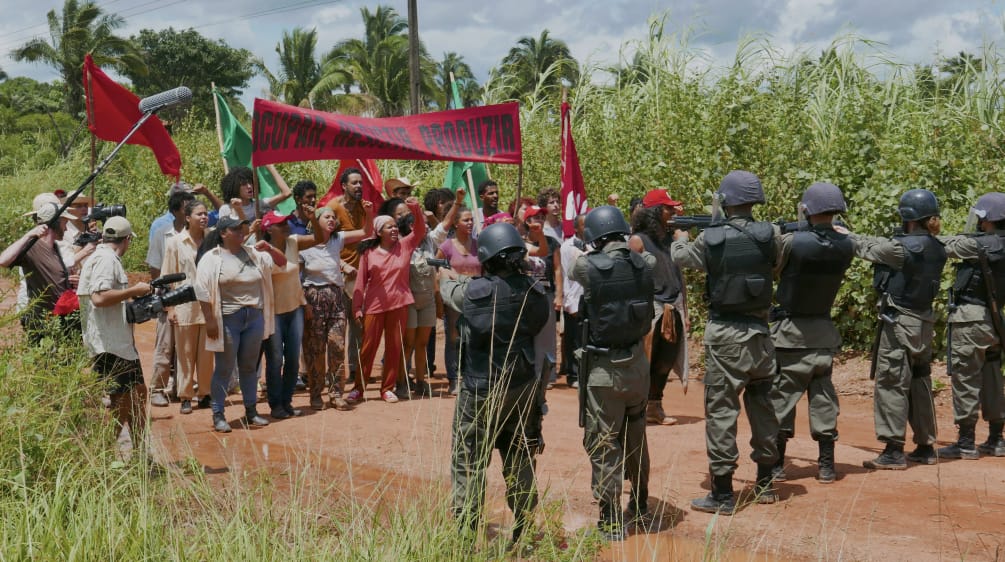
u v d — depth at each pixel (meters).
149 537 4.07
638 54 13.00
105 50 57.09
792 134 10.63
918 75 10.76
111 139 8.81
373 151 7.38
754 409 5.67
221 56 72.19
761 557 4.75
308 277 8.18
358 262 9.09
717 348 5.46
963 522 5.19
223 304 7.26
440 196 9.36
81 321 6.02
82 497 4.34
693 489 5.95
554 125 14.57
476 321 4.67
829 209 5.75
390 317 8.34
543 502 4.92
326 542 4.15
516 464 4.77
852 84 10.97
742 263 5.39
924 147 9.69
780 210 10.34
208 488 4.66
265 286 7.50
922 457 6.50
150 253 8.77
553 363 4.96
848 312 9.71
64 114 56.59
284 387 7.90
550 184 13.95
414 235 8.53
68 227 8.18
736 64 11.20
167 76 70.94
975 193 9.17
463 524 4.44
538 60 51.41
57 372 5.64
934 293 6.24
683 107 11.58
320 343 8.16
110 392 6.03
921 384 6.38
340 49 59.34
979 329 6.51
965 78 10.24
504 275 4.75
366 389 9.10
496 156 7.56
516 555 4.55
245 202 8.92
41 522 4.13
